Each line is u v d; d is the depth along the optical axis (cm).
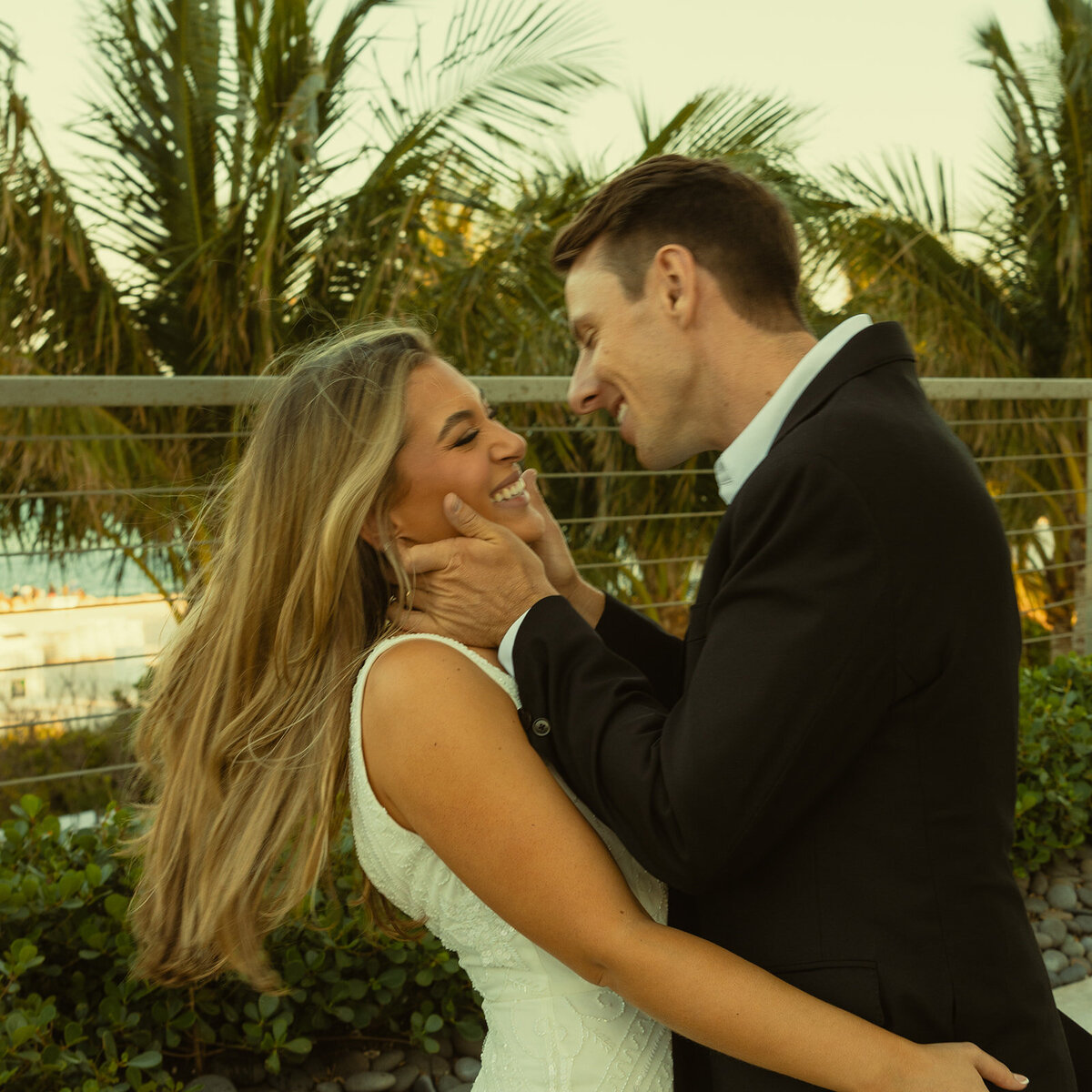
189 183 551
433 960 231
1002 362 753
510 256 561
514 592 121
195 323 565
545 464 543
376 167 580
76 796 427
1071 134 766
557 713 113
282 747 126
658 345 130
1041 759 328
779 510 107
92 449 442
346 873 237
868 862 105
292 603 127
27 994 211
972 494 109
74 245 520
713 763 100
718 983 103
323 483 126
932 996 103
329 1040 230
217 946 135
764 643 103
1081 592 617
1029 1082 106
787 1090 109
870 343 118
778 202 132
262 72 568
